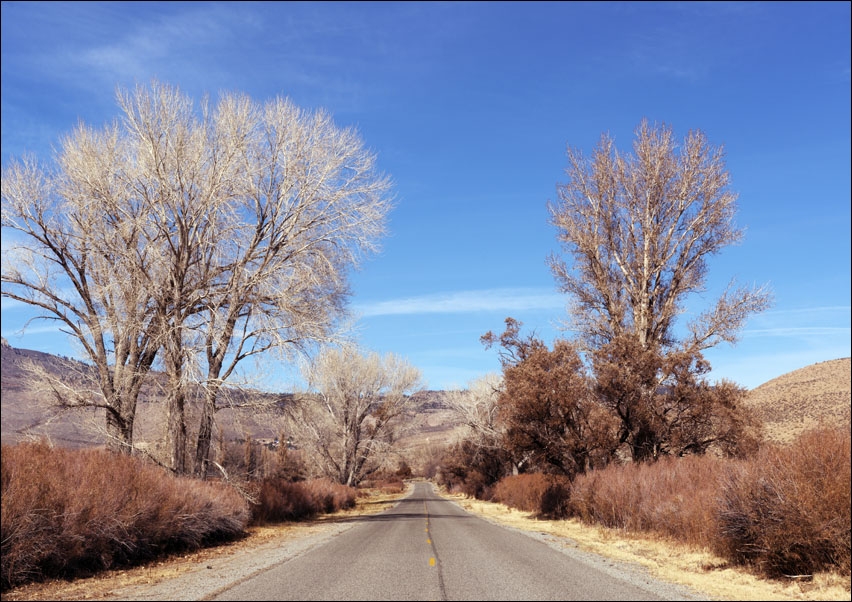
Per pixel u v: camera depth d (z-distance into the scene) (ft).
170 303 81.61
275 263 87.56
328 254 90.02
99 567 41.63
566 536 68.08
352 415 174.09
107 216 79.51
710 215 101.91
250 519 82.74
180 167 78.59
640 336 104.22
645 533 63.62
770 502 39.01
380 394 179.93
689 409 95.40
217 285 86.12
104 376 77.77
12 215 76.89
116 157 79.51
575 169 113.19
